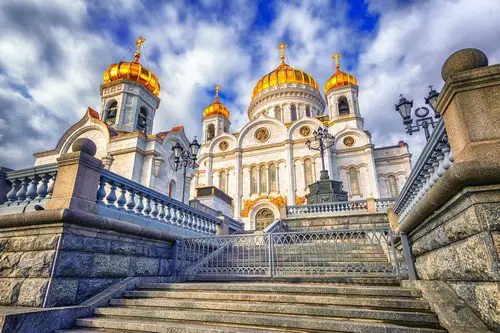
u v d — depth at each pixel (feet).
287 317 15.72
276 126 119.14
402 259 26.32
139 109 88.69
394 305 15.84
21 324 14.74
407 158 106.83
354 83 128.36
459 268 13.09
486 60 12.62
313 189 70.95
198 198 89.56
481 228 10.80
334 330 14.15
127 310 18.61
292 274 25.95
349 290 18.66
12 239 20.65
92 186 22.39
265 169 112.47
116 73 90.07
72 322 17.75
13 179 24.85
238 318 16.03
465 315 12.24
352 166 104.83
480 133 11.30
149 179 62.90
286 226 57.16
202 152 128.67
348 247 31.48
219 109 153.48
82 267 20.24
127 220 25.55
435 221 15.42
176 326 15.48
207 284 22.45
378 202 58.44
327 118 135.64
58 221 19.25
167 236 28.84
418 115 32.60
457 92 12.21
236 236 28.43
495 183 10.91
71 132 72.64
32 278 18.70
